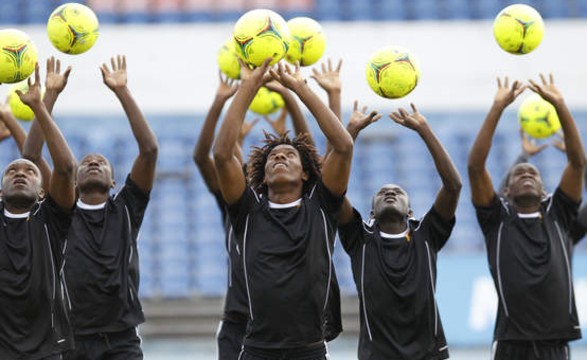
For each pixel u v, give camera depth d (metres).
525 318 29.80
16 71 27.39
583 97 72.12
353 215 27.77
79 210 29.25
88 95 71.25
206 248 63.62
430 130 26.78
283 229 24.84
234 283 30.48
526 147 34.06
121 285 28.62
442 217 27.81
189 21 78.00
